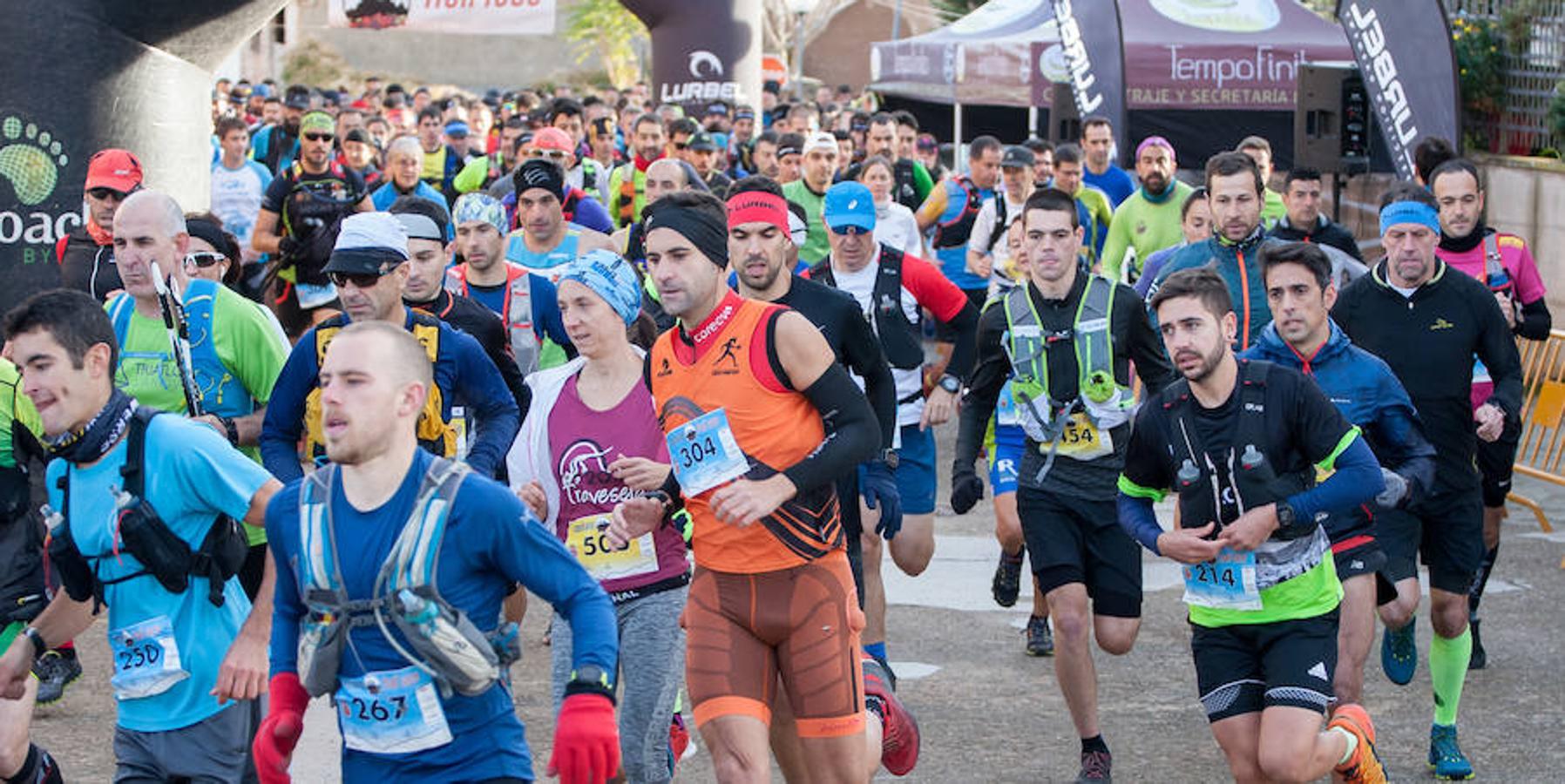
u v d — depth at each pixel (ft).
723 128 69.92
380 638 13.35
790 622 17.06
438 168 65.31
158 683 16.15
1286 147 76.38
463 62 195.42
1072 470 23.22
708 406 17.19
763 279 21.74
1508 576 34.35
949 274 50.29
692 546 17.72
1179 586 33.65
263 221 42.39
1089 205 46.42
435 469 13.37
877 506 23.41
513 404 21.26
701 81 83.56
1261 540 18.25
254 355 21.18
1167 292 18.52
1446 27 46.52
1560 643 29.78
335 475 13.53
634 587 19.17
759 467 17.06
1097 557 23.26
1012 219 45.14
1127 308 23.39
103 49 36.14
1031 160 44.96
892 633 30.37
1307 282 21.67
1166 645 29.81
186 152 38.09
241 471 15.84
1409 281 24.72
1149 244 40.19
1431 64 47.11
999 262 45.11
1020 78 81.61
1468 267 29.27
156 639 16.11
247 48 169.17
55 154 36.11
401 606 13.12
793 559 16.97
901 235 40.96
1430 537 24.09
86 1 35.81
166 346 21.07
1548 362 39.42
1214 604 18.78
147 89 36.99
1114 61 57.21
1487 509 27.43
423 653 13.21
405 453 13.39
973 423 24.39
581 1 188.44
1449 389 24.44
